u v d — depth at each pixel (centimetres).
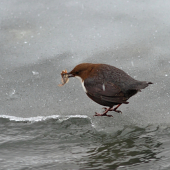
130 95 822
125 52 1133
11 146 802
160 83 995
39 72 1102
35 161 722
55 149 781
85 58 1125
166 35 1180
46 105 980
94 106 965
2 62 1146
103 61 1097
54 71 1100
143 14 1302
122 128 858
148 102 941
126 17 1298
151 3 1368
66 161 716
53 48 1193
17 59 1159
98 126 879
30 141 827
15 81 1073
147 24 1245
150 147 759
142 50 1133
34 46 1209
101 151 757
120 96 808
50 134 860
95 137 833
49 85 1053
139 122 873
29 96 1016
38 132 873
